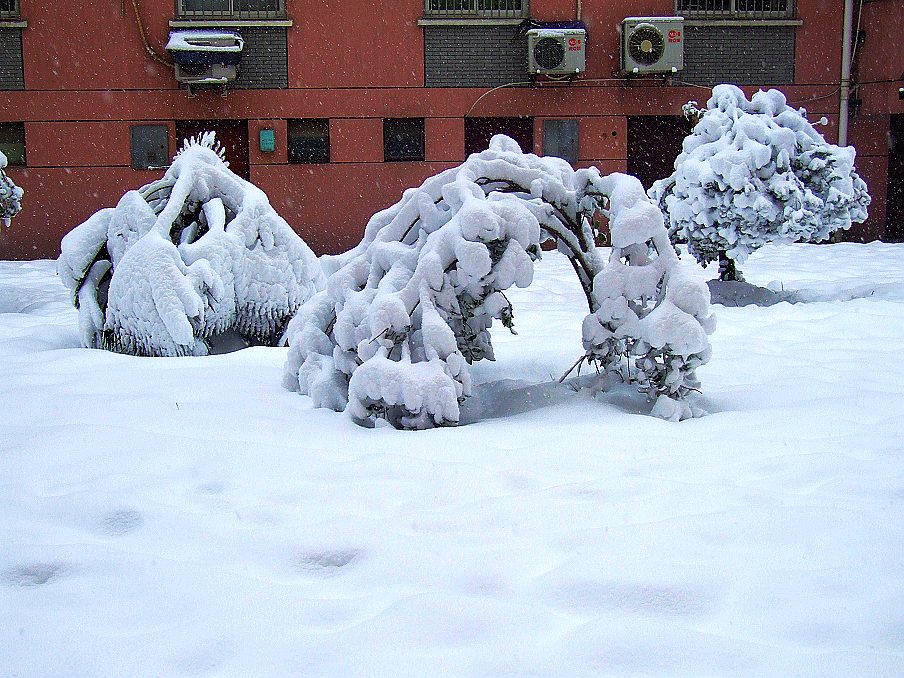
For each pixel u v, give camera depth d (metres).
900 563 2.97
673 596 2.78
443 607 2.71
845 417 4.93
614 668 2.38
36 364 6.67
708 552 3.08
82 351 7.19
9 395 5.60
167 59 22.03
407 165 22.97
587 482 3.82
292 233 8.19
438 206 5.67
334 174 22.83
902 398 5.32
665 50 22.03
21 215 22.12
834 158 10.65
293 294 8.08
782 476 3.90
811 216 10.51
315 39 22.39
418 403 4.70
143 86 22.05
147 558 3.15
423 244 5.36
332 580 3.01
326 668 2.42
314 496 3.75
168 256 7.29
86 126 22.03
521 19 22.48
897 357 6.84
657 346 4.86
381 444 4.50
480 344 5.61
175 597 2.87
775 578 2.87
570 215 5.58
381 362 4.83
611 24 22.88
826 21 23.12
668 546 3.13
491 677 2.35
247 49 22.30
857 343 7.56
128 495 3.76
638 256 5.14
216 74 21.25
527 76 22.78
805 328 8.53
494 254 5.00
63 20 21.70
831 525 3.29
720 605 2.73
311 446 4.49
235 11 22.16
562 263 18.69
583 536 3.23
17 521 3.54
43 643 2.60
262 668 2.44
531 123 23.55
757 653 2.44
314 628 2.67
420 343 5.05
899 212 24.61
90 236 8.05
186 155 8.27
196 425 4.85
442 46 22.67
